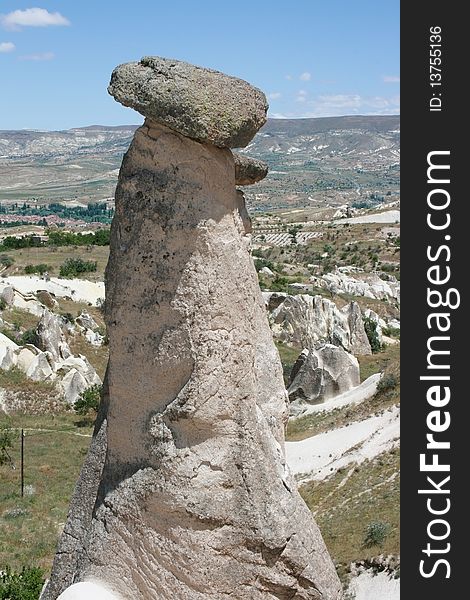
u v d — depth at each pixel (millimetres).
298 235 138750
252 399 6160
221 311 5969
